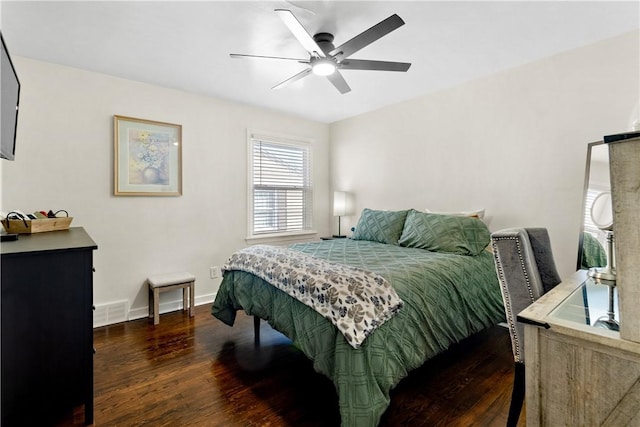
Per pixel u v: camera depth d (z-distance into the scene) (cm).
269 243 407
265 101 366
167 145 323
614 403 84
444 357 229
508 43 233
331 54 199
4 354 136
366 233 337
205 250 353
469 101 308
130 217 304
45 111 261
